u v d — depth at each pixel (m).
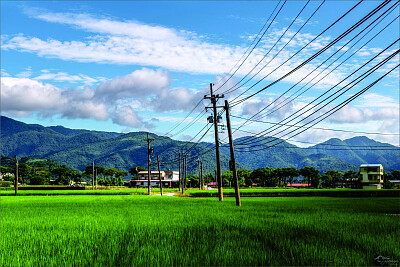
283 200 37.75
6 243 9.87
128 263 7.49
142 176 140.75
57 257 8.18
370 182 99.00
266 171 148.62
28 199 40.03
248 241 9.67
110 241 9.93
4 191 69.69
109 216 17.47
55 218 16.56
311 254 8.00
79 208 24.06
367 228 12.23
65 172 143.62
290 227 12.40
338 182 139.12
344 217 16.17
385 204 28.55
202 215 17.73
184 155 75.00
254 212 19.53
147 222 14.51
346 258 7.70
